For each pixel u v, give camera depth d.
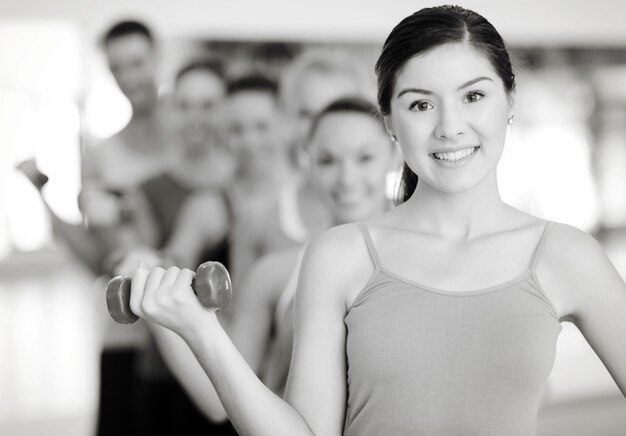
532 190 5.20
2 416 4.05
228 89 4.47
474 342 1.22
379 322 1.25
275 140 4.41
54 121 4.40
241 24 4.60
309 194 4.12
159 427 3.12
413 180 1.46
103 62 4.46
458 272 1.26
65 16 4.45
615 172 5.28
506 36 5.11
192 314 1.13
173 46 4.52
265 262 2.59
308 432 1.20
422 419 1.21
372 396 1.24
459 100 1.23
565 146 5.21
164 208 4.21
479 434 1.21
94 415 4.07
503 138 1.27
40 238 5.88
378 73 1.31
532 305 1.25
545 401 4.07
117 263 3.96
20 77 4.47
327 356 1.29
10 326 5.62
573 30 5.16
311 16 4.66
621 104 5.21
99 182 4.25
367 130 2.65
